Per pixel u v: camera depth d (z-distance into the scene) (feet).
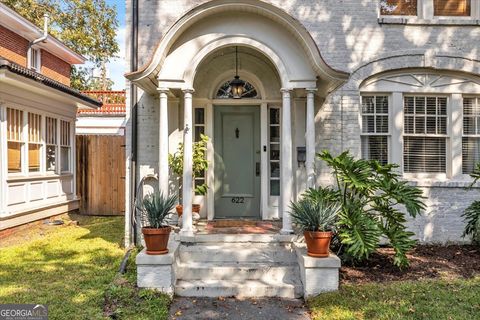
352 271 18.20
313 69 19.15
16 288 16.51
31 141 30.83
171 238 19.04
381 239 22.16
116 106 56.39
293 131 23.25
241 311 14.88
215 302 15.75
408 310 13.97
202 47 19.16
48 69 44.11
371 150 24.17
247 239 19.29
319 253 16.20
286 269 17.46
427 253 21.38
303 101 23.25
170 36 18.40
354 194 19.08
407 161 24.23
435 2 24.36
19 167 29.17
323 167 23.36
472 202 23.59
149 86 20.68
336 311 14.20
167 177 19.81
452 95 24.21
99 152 38.11
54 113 34.63
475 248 22.41
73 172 37.88
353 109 23.56
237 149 24.36
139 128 23.25
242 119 24.39
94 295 15.62
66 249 23.15
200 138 24.00
